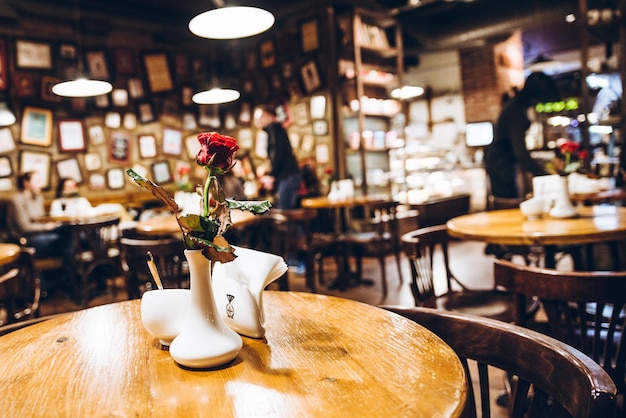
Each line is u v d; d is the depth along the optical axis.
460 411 0.78
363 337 1.12
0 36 6.30
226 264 1.22
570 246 3.57
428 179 8.87
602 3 5.09
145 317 1.11
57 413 0.84
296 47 7.48
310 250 4.83
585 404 0.79
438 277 5.35
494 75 8.87
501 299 2.45
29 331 1.32
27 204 5.75
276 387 0.90
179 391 0.91
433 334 1.11
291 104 7.67
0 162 6.29
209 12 2.70
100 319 1.40
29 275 2.64
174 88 8.03
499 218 2.89
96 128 7.14
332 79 7.03
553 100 4.62
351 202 5.19
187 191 5.10
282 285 4.27
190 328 1.02
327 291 5.09
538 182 2.83
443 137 10.41
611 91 5.11
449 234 2.63
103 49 7.22
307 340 1.13
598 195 3.87
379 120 7.86
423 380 0.89
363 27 7.09
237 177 6.66
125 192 7.41
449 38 8.35
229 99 4.76
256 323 1.14
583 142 4.75
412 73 10.80
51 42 6.74
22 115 6.47
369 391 0.86
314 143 7.38
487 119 9.09
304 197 7.05
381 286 5.20
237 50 8.42
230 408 0.83
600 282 1.40
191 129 8.22
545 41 9.34
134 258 2.88
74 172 6.91
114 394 0.90
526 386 1.02
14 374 1.02
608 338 1.43
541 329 1.91
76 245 4.89
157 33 7.84
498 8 7.83
